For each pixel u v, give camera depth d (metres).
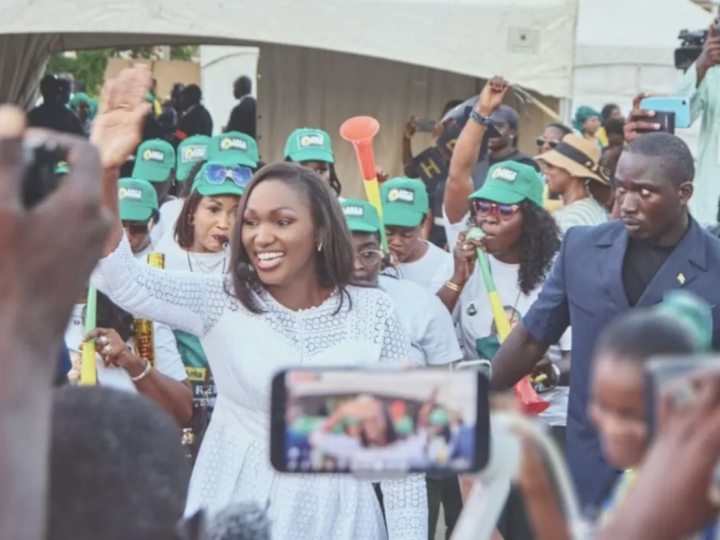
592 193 6.42
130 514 1.46
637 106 4.88
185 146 6.65
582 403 3.65
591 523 1.73
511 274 4.93
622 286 3.57
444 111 10.55
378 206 5.25
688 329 1.65
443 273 5.29
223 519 1.87
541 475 1.55
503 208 4.83
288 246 3.38
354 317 3.49
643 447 1.62
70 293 1.13
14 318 1.10
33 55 13.38
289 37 9.88
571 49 9.82
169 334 4.36
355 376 1.57
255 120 12.45
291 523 3.30
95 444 1.46
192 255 5.05
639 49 12.51
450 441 1.54
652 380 1.26
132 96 2.92
